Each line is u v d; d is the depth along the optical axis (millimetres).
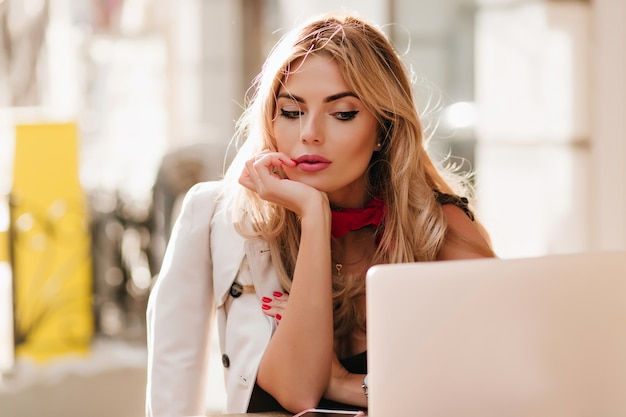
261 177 1912
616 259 1520
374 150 2018
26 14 8492
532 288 1453
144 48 9297
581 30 5051
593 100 5051
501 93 5387
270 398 1959
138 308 6348
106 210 6355
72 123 5680
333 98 1870
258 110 1956
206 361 2094
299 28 1930
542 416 1475
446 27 5602
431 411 1433
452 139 5570
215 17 8992
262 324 1988
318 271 1882
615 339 1512
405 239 1980
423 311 1418
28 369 5238
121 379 5215
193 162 5949
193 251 2072
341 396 1912
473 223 2117
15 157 5605
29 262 5613
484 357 1438
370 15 5879
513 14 5305
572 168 5113
